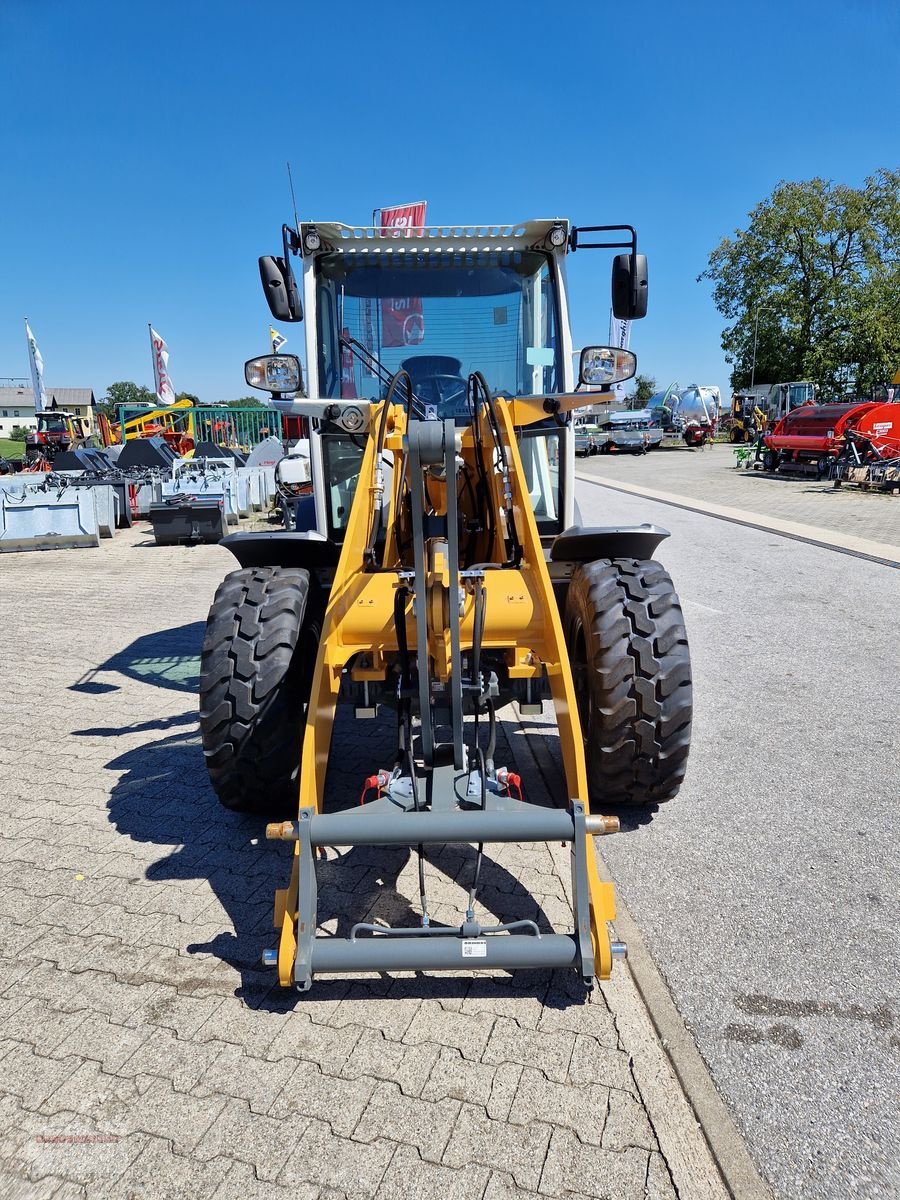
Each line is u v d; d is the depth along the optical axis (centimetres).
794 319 3919
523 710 320
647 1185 188
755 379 4197
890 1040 229
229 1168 194
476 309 422
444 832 237
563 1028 237
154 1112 210
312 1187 189
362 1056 228
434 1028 238
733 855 327
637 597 312
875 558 909
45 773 419
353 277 418
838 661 561
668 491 1720
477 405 344
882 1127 202
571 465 414
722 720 465
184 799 387
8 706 524
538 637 280
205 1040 234
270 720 311
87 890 310
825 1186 187
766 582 810
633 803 344
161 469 1639
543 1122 205
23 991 255
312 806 244
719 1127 202
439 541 286
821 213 3728
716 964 262
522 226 399
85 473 1466
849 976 256
